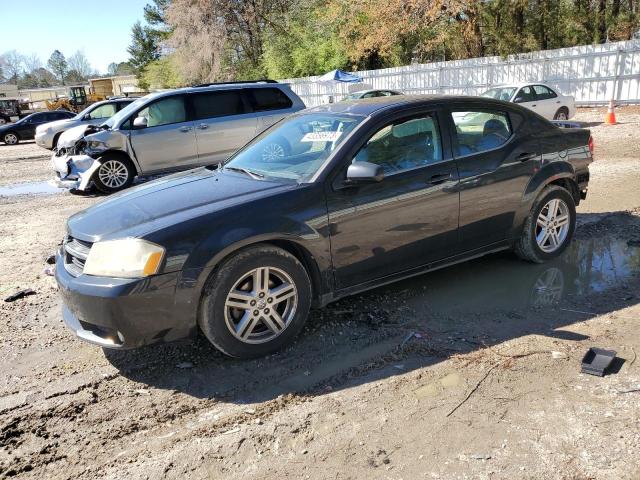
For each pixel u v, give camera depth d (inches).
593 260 205.0
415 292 182.1
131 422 119.0
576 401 117.6
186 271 128.4
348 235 150.4
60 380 137.4
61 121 693.9
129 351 151.3
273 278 142.7
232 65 1595.7
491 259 210.5
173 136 399.5
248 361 142.3
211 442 111.0
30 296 196.9
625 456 100.0
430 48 1159.0
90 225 141.5
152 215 138.3
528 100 626.5
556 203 199.5
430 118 169.9
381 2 1009.5
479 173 174.6
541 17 1050.7
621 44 818.2
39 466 106.3
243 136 415.8
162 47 1788.9
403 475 98.5
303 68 1406.3
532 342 144.7
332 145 156.4
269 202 140.7
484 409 116.6
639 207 275.0
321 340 151.4
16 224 318.3
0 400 129.0
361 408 119.4
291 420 116.6
